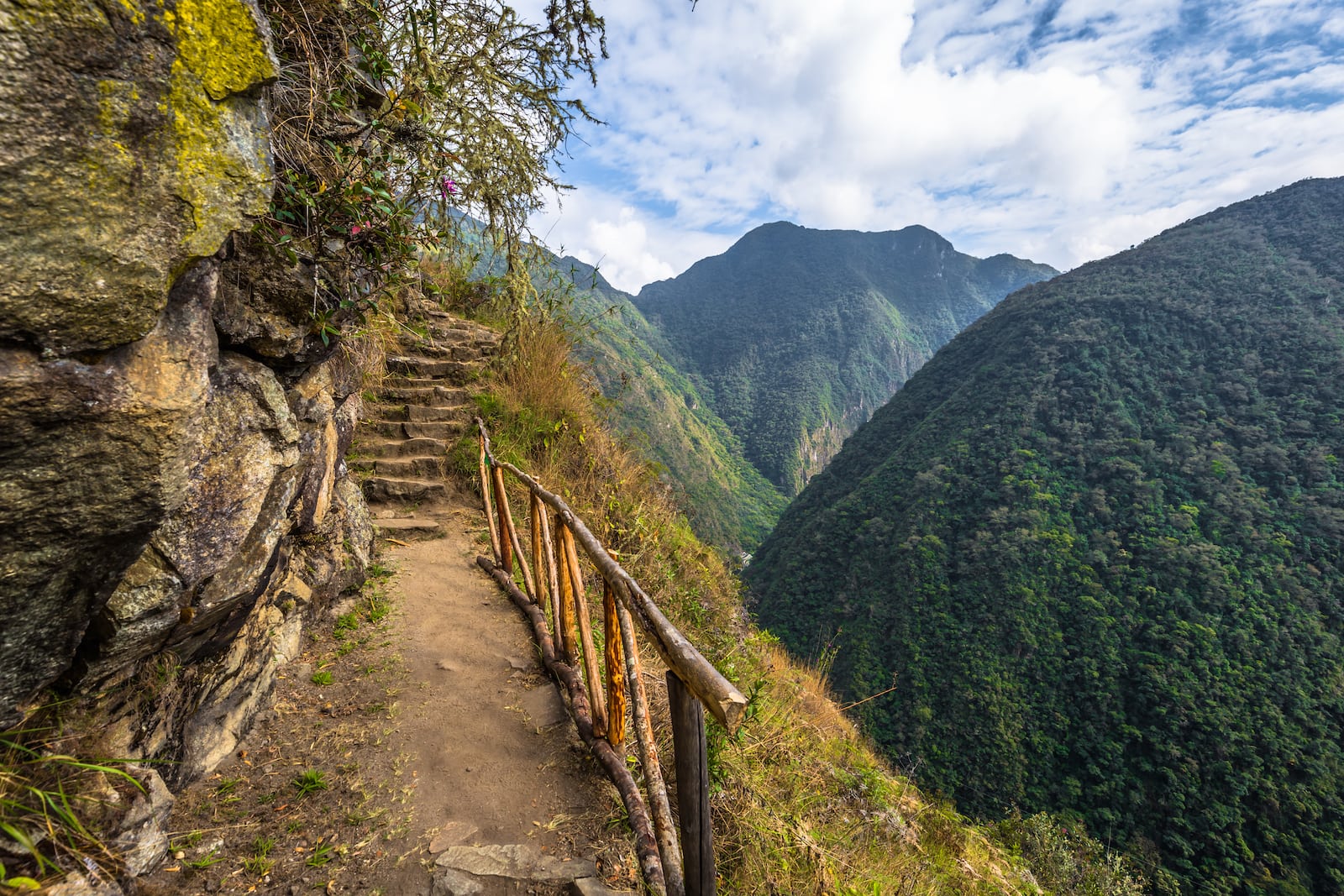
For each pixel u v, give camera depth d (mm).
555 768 2123
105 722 1325
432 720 2311
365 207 1726
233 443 1456
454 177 3570
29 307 755
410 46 2562
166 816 1372
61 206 770
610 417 7840
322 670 2566
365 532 3594
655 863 1643
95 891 1099
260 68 1030
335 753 2059
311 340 1904
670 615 4629
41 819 1062
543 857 1704
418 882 1582
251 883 1515
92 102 784
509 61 3412
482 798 1933
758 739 3113
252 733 2094
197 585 1436
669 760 2328
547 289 6766
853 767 4570
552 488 5312
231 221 1020
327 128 1804
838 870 2285
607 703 2037
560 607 2639
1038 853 12117
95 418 881
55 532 900
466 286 8977
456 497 5113
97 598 1079
